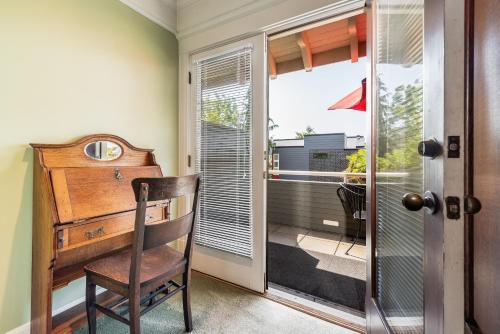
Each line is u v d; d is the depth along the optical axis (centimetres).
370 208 130
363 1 148
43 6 139
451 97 60
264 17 178
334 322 151
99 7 167
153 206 172
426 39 70
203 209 216
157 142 211
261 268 184
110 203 141
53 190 121
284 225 392
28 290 133
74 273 133
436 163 64
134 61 191
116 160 167
